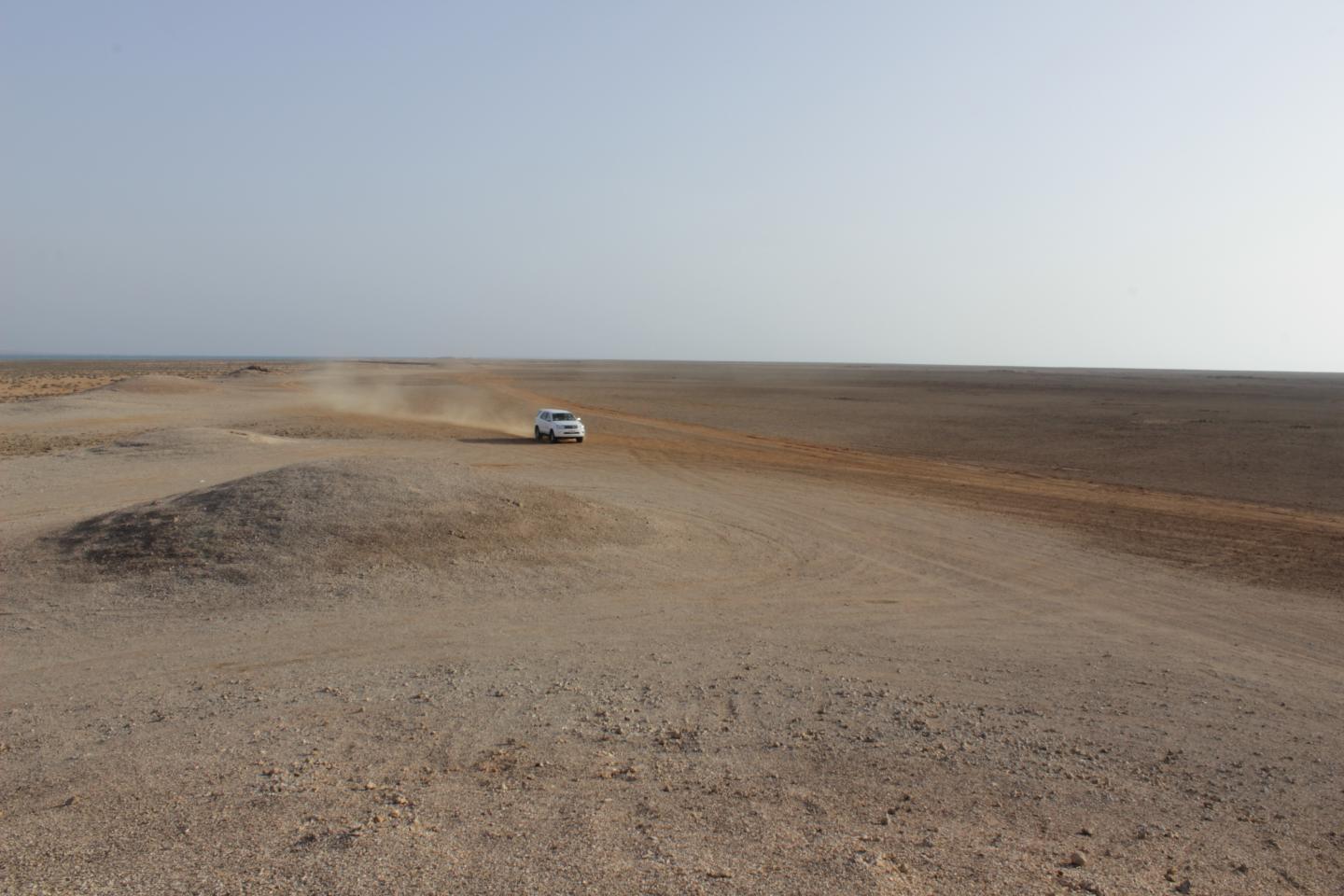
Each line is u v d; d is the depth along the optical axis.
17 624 13.17
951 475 37.66
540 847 6.15
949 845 6.62
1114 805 7.73
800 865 6.02
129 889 5.43
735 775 7.99
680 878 5.71
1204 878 6.34
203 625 13.23
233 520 17.06
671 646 12.95
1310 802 8.05
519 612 14.44
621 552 18.67
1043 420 66.00
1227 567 20.11
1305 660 13.37
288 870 5.71
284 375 124.00
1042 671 12.38
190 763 7.95
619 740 8.88
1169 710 10.75
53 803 7.05
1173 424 61.34
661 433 55.25
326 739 8.72
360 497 18.25
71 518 21.42
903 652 13.15
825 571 18.81
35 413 54.72
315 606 14.21
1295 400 91.75
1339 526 25.69
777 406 82.62
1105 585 18.27
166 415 56.84
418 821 6.58
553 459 39.56
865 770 8.29
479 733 8.98
